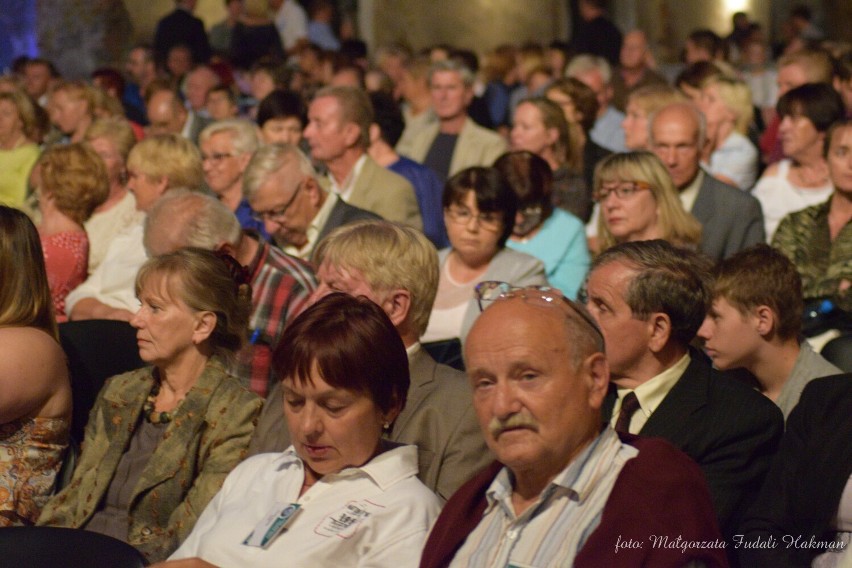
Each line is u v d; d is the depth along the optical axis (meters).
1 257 4.23
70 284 6.07
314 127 7.30
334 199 5.92
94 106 9.90
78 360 4.77
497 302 2.89
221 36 19.34
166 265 4.13
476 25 20.48
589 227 7.49
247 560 3.30
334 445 3.34
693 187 6.71
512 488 2.97
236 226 4.99
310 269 5.16
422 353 3.96
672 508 2.77
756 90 13.65
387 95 8.80
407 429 3.77
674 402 3.67
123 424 4.16
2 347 4.16
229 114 11.55
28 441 4.25
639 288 3.61
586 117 8.92
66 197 6.09
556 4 20.77
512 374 2.80
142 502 4.01
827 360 4.50
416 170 8.20
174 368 4.17
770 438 3.67
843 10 22.61
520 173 6.36
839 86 9.88
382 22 20.23
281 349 3.35
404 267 3.95
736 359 4.15
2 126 9.36
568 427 2.82
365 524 3.29
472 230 5.46
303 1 19.14
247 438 4.02
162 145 6.51
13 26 18.44
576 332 2.84
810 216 5.98
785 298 4.09
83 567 3.00
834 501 3.43
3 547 3.10
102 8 18.48
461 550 2.96
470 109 12.02
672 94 8.45
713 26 21.78
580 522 2.80
